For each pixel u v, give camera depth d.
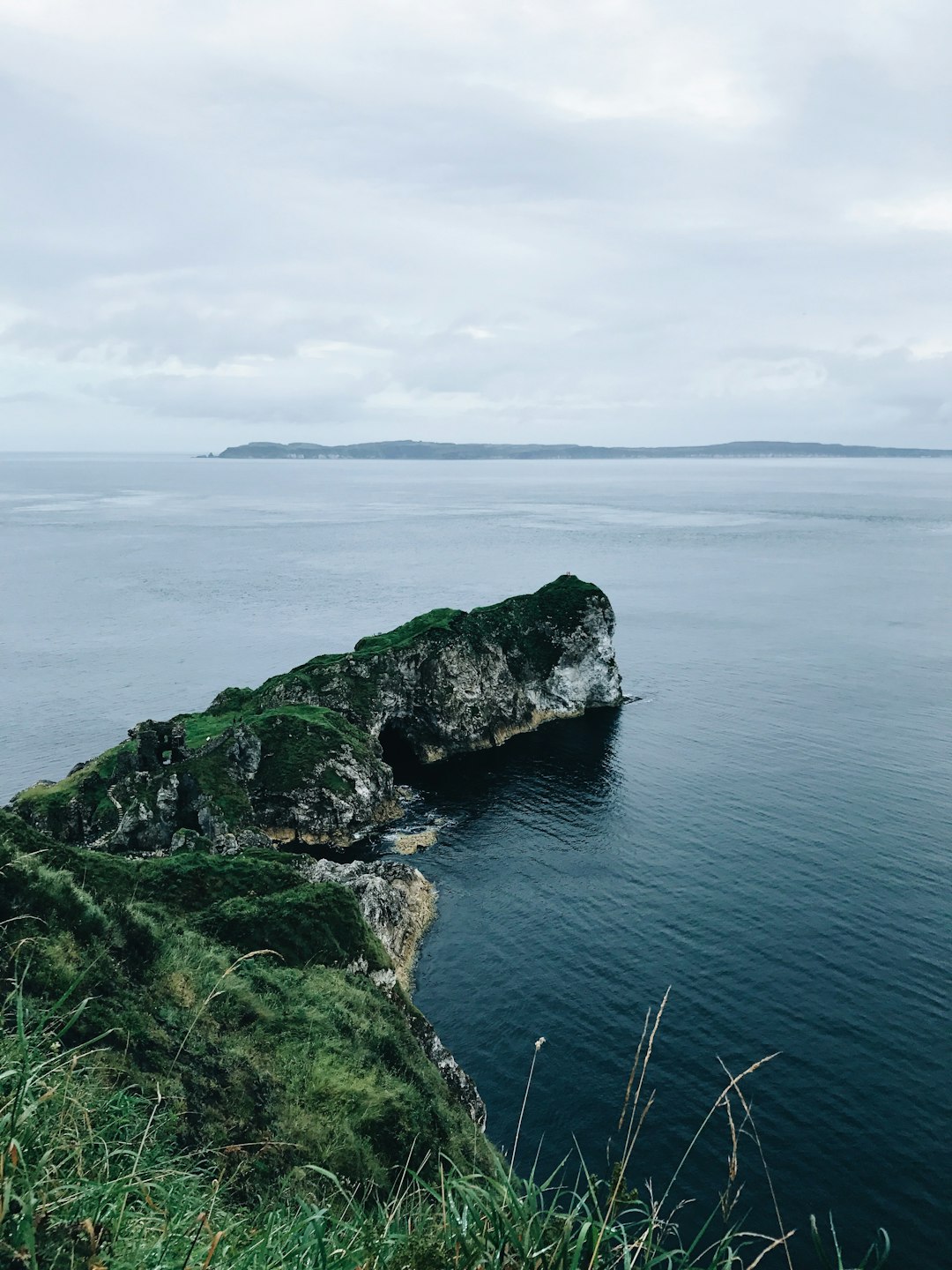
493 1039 41.47
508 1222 7.26
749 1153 33.59
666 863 59.00
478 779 80.06
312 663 90.94
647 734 89.25
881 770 74.38
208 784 66.56
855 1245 29.55
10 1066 7.97
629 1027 41.66
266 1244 7.18
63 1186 6.73
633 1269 6.95
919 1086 36.66
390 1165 19.81
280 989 25.41
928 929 48.66
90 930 19.61
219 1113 16.73
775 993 43.50
